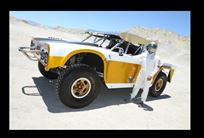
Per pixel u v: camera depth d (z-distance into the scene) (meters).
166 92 7.23
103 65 5.11
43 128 3.54
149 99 6.10
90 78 4.43
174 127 4.40
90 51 4.45
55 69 5.58
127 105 5.21
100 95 5.62
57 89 4.22
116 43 5.70
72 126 3.76
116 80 5.05
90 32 6.40
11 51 8.80
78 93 4.41
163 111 5.25
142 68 5.14
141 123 4.32
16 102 4.34
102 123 4.05
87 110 4.53
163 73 6.27
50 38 5.87
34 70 6.96
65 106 4.54
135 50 5.92
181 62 30.09
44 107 4.32
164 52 50.81
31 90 5.14
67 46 4.28
